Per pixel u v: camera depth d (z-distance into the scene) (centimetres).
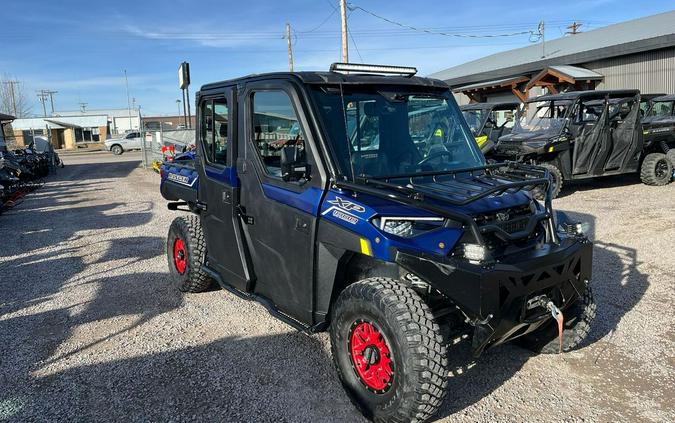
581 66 2225
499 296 308
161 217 1088
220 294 587
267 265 427
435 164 417
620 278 594
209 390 385
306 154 379
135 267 707
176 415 354
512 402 358
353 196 351
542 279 330
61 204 1355
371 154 391
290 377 400
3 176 1331
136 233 934
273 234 411
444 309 340
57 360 438
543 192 382
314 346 451
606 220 878
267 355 436
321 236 363
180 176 594
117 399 376
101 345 464
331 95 394
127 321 517
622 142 1196
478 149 453
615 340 444
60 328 506
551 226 367
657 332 456
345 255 353
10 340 481
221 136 484
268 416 351
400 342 303
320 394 376
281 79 400
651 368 397
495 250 335
